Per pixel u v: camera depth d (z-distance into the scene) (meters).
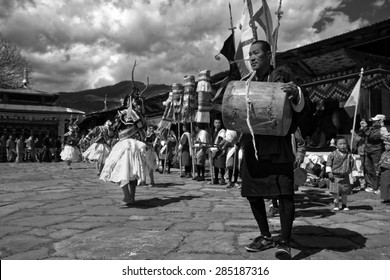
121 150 5.86
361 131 9.38
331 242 3.82
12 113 33.00
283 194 3.17
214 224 4.66
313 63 10.98
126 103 6.29
